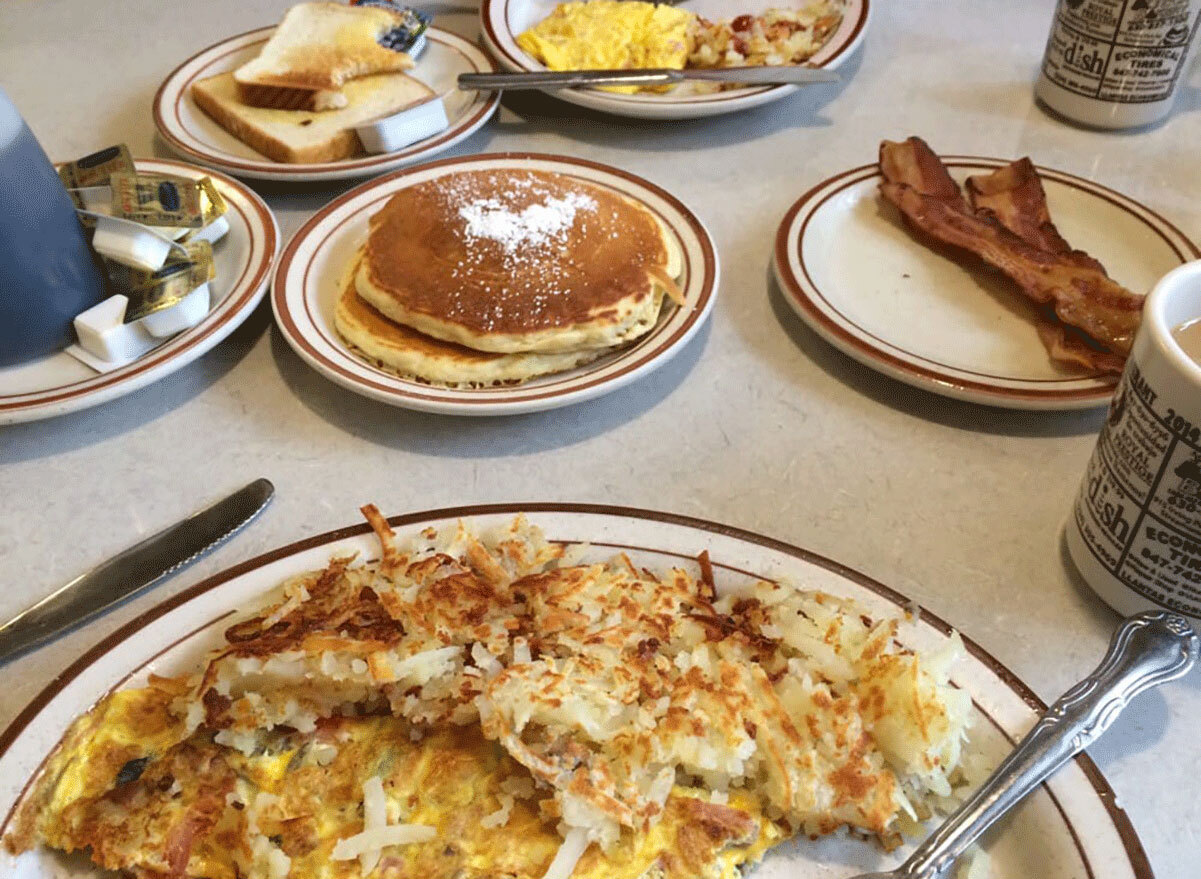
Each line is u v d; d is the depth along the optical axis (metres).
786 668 0.29
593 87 0.56
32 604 0.34
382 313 0.41
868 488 0.38
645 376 0.41
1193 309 0.30
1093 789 0.26
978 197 0.49
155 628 0.30
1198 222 0.50
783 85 0.56
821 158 0.55
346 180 0.54
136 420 0.40
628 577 0.31
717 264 0.44
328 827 0.27
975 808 0.26
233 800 0.28
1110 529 0.31
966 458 0.39
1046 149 0.56
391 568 0.31
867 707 0.28
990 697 0.28
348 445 0.39
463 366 0.39
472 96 0.57
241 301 0.42
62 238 0.40
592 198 0.45
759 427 0.40
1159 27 0.52
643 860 0.26
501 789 0.28
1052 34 0.57
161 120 0.55
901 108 0.59
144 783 0.28
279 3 0.72
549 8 0.66
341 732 0.29
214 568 0.35
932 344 0.43
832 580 0.31
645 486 0.38
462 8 0.69
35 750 0.27
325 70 0.56
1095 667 0.32
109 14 0.71
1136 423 0.29
